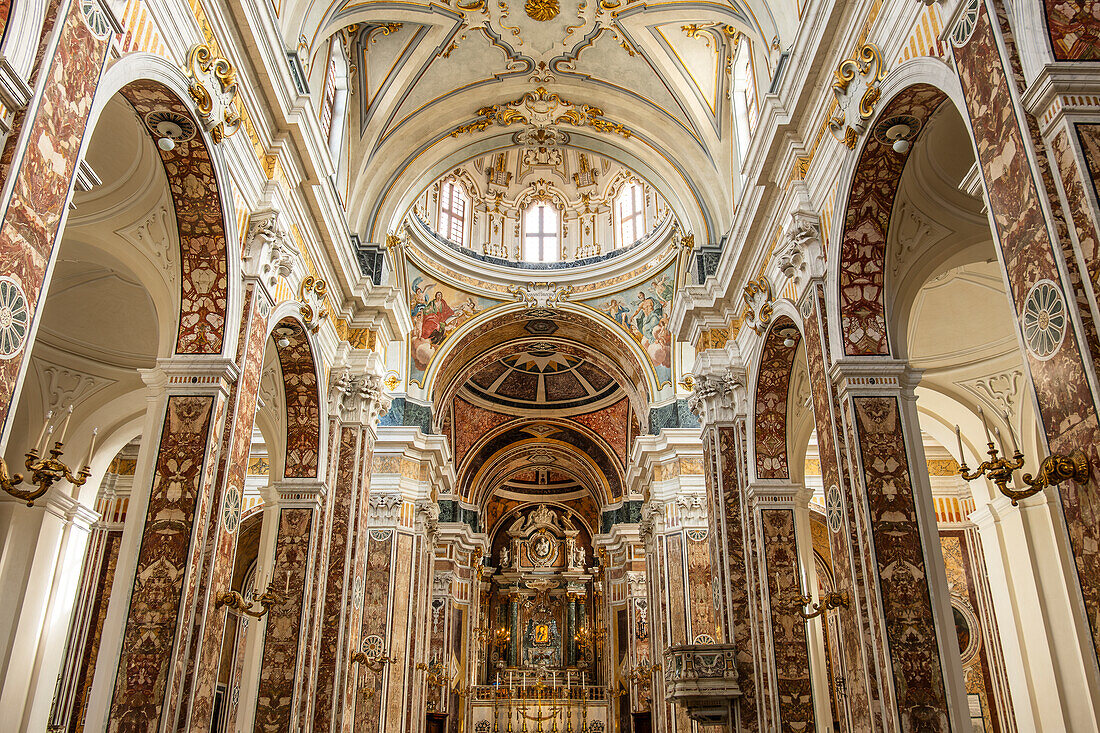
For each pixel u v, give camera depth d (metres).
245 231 8.95
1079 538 4.55
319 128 10.56
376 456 21.08
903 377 8.38
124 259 8.72
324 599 12.25
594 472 32.44
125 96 7.12
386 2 12.30
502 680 34.22
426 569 22.44
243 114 8.87
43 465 5.39
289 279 10.44
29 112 4.53
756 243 11.94
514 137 15.79
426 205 23.09
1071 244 4.71
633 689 26.16
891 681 7.31
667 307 22.72
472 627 31.69
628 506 29.08
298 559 11.39
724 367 13.73
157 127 7.50
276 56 9.11
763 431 12.53
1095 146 4.75
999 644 19.31
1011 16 5.38
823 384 8.84
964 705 7.24
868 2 8.01
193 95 7.35
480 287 23.38
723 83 14.19
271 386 11.85
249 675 10.84
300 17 10.30
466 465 30.45
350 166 14.36
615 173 24.88
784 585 11.84
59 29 4.81
